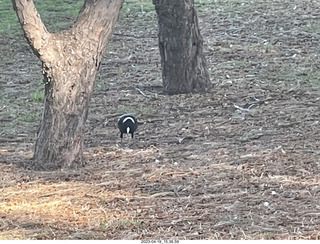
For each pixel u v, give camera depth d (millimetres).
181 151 8281
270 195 6746
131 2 18156
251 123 9281
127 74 12344
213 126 9227
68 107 7691
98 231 5977
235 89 11008
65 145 7730
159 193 6883
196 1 17609
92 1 7738
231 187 6996
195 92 10945
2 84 12172
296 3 16844
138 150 8391
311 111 9664
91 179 7371
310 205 6480
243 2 17266
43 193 6953
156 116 9852
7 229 6059
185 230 5969
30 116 10188
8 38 15172
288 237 5742
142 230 5980
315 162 7656
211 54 13188
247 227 6004
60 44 7629
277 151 8039
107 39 7828
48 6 17891
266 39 14016
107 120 9758
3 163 7980
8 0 18969
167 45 10906
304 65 12211
